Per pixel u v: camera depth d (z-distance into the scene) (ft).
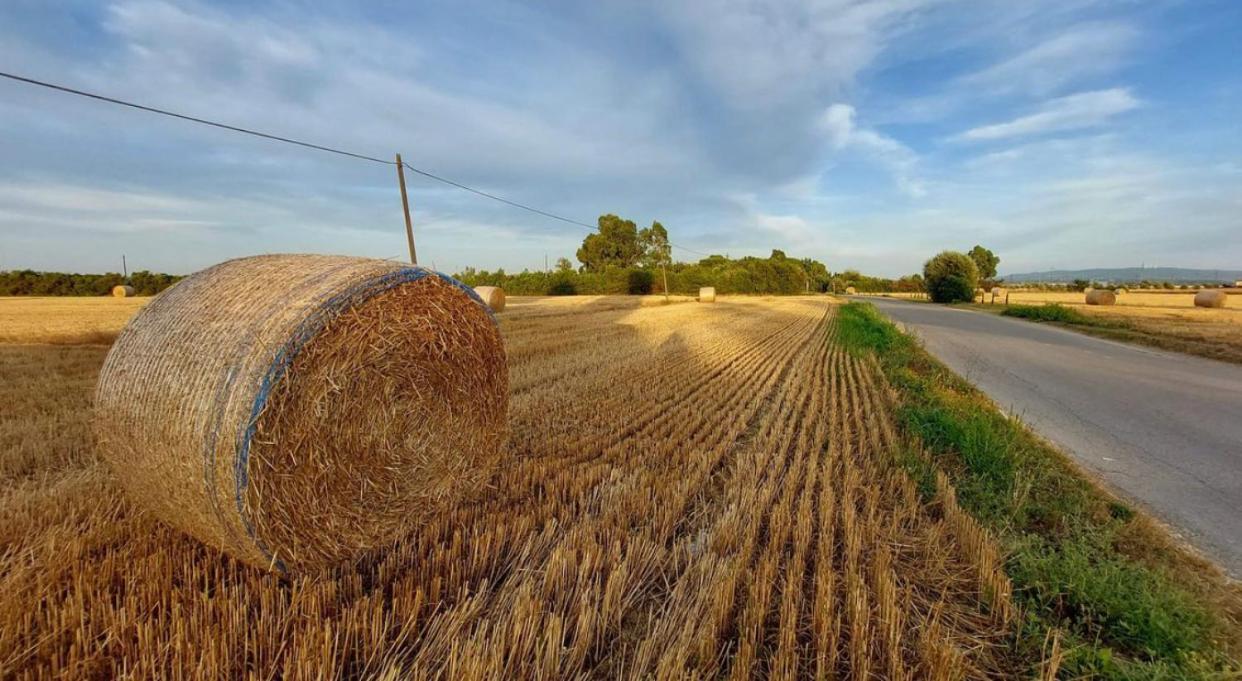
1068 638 9.30
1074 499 14.99
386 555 11.62
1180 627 9.36
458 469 13.43
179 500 10.14
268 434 9.60
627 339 47.73
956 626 9.77
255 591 9.64
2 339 42.19
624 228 223.71
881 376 36.55
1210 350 49.01
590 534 11.52
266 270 11.61
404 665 8.15
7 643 7.72
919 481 16.10
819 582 10.03
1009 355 48.11
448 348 12.94
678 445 18.85
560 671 8.24
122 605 8.83
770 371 36.11
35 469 14.84
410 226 53.36
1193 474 18.02
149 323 11.14
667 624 9.02
